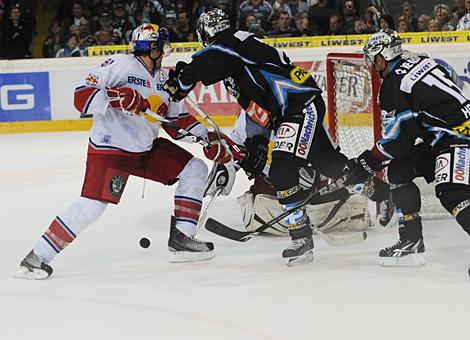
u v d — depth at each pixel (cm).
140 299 487
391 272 532
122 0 1683
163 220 740
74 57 1521
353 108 811
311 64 1402
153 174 584
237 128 686
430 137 533
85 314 458
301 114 570
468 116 515
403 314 439
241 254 602
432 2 1627
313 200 592
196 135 573
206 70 556
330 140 629
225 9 1600
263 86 571
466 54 1305
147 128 556
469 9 1481
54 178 1008
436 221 701
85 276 548
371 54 537
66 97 1527
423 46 1314
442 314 438
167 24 1633
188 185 583
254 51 567
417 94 518
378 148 538
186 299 483
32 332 430
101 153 548
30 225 732
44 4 1947
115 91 526
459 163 513
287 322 432
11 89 1530
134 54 558
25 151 1273
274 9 1572
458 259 564
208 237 662
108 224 725
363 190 649
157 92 561
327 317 438
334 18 1511
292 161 565
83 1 1702
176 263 579
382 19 1495
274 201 643
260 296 483
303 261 562
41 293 506
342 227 673
